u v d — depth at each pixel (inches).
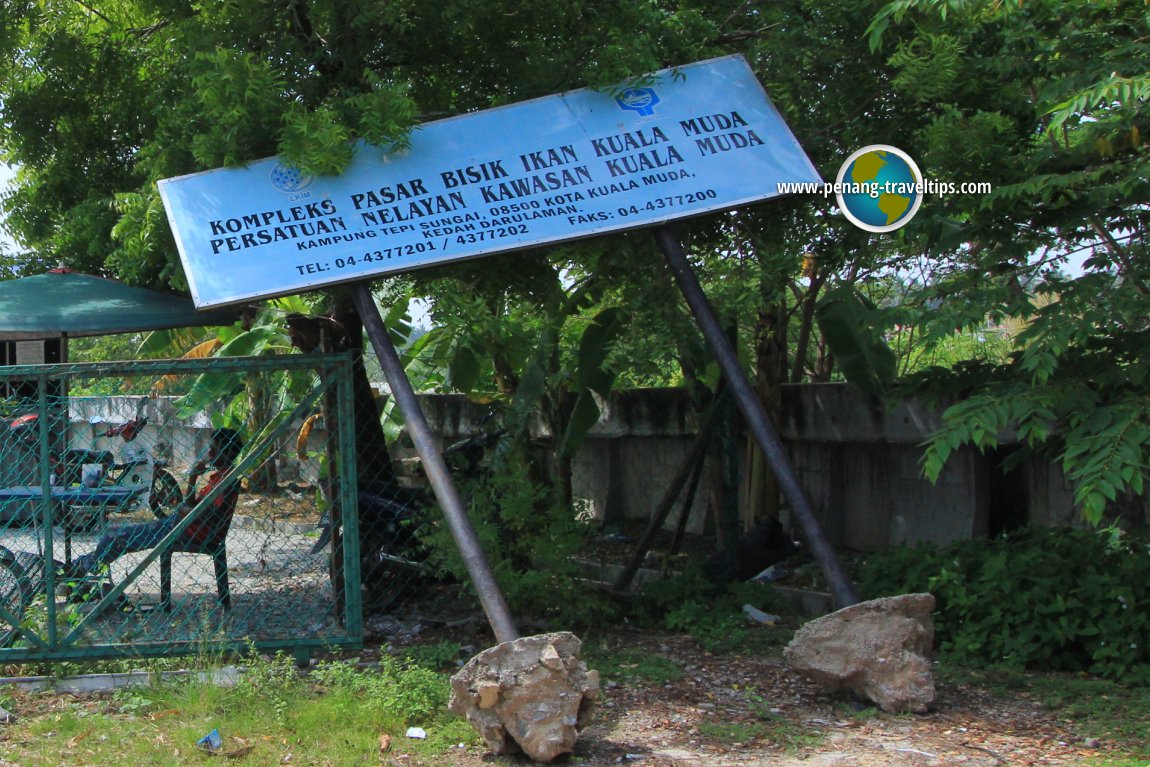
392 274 232.5
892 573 270.2
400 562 289.4
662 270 267.7
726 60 270.5
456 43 288.2
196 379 353.7
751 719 205.6
